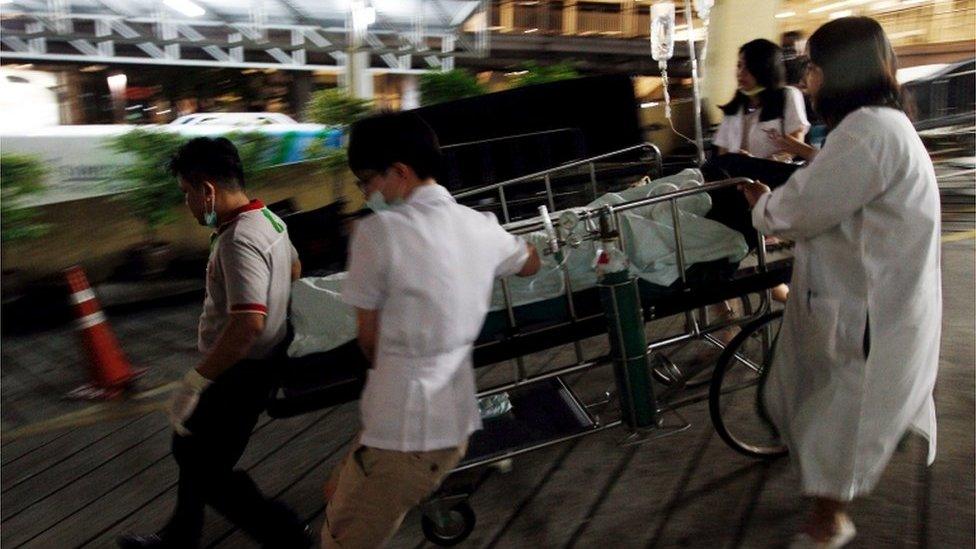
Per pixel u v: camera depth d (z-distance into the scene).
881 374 2.24
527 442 2.84
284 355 2.59
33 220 6.08
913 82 8.85
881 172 2.10
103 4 7.54
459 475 2.72
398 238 1.80
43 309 6.19
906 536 2.58
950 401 3.45
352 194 7.31
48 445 3.96
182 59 8.07
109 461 3.73
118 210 6.54
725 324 3.09
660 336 4.56
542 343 2.75
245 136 6.89
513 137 5.23
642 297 2.85
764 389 2.62
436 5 9.88
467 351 1.96
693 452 3.23
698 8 6.76
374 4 9.36
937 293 2.28
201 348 2.52
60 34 7.30
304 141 7.16
